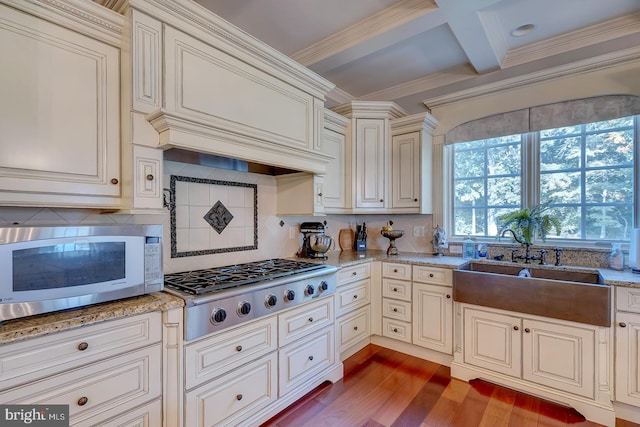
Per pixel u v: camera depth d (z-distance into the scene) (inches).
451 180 125.0
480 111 114.7
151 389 53.2
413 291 106.6
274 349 73.5
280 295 74.4
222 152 67.0
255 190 100.8
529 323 82.0
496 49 98.5
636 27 87.5
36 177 49.3
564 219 101.8
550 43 98.7
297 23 89.1
